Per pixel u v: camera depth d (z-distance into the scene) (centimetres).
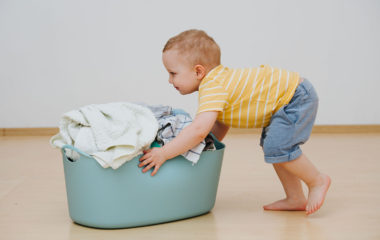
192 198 104
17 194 131
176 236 93
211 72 108
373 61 283
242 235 94
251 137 262
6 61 272
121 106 104
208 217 107
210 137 109
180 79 110
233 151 209
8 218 107
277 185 141
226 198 126
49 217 108
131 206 97
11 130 276
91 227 99
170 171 100
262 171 162
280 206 113
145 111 102
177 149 98
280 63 281
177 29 275
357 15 280
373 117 287
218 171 110
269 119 111
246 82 107
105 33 273
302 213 111
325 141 243
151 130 98
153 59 276
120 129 96
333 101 284
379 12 280
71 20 271
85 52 274
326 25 280
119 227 98
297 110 107
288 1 277
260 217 107
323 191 108
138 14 273
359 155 197
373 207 115
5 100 275
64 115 100
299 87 108
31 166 175
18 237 93
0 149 220
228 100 107
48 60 273
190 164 103
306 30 279
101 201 96
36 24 271
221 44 278
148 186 98
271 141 107
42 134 277
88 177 95
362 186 139
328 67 282
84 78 275
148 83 277
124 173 95
